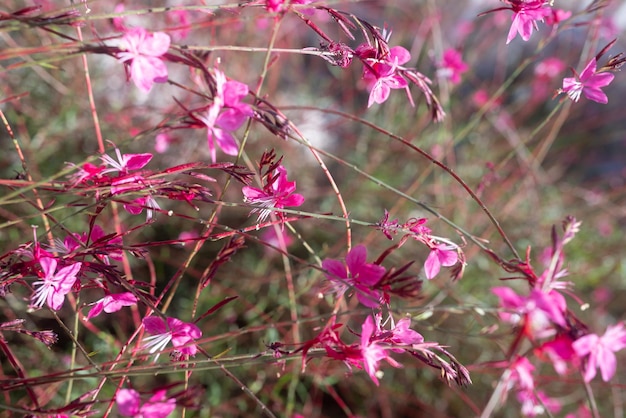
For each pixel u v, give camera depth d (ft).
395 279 1.31
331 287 1.34
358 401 2.29
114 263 1.97
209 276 1.46
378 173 2.71
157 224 2.31
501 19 3.22
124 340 1.98
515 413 2.22
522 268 1.33
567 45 3.29
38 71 2.05
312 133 2.88
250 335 2.22
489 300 2.46
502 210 2.55
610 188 3.27
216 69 1.27
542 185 2.85
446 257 1.43
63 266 1.36
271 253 2.30
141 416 1.22
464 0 3.64
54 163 2.33
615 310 2.90
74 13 1.29
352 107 2.92
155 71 1.26
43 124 2.32
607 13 2.82
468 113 3.24
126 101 2.52
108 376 1.35
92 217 1.38
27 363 1.94
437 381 2.37
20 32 2.23
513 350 1.25
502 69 3.51
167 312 2.28
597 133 3.62
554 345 1.24
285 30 2.69
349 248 1.49
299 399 2.24
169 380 2.10
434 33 2.39
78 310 1.42
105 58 2.51
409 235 1.42
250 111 1.26
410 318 1.38
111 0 2.22
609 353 1.24
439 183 2.51
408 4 3.39
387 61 1.44
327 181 2.88
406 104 3.00
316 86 3.24
